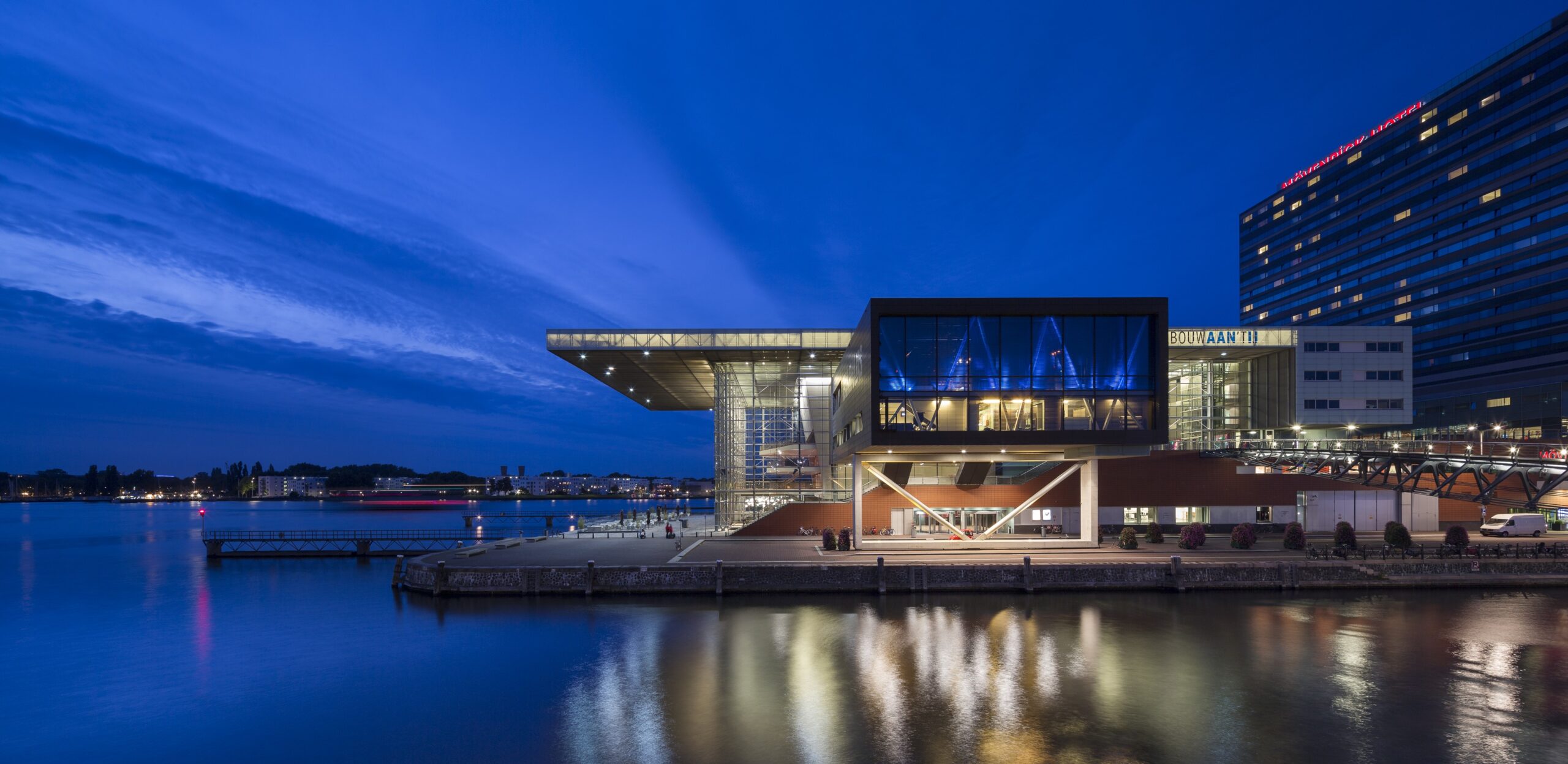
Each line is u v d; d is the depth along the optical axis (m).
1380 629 33.41
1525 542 51.53
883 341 42.09
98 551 87.19
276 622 39.09
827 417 76.31
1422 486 60.09
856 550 48.53
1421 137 127.25
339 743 22.09
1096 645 30.80
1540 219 106.56
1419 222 127.00
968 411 41.69
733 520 72.62
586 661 29.30
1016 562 42.75
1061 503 57.78
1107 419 41.41
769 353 66.25
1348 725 22.28
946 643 31.12
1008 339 41.91
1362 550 45.31
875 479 57.97
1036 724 22.39
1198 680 26.34
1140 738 21.33
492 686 26.70
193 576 59.16
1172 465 58.19
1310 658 28.98
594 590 41.44
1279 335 71.94
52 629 38.50
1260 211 168.38
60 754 21.91
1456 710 23.53
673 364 72.94
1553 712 23.38
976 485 57.50
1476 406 115.12
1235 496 58.16
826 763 19.86
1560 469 48.53
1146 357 41.72
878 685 25.92
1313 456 59.25
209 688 27.48
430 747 21.64
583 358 69.69
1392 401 72.00
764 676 27.02
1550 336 104.06
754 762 19.94
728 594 41.19
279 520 179.12
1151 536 53.56
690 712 23.70
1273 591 41.78
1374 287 135.75
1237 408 79.00
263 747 22.05
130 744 22.48
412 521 171.50
